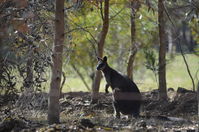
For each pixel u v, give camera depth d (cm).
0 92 1318
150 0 1675
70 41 1444
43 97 1420
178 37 1750
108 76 1535
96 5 1494
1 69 1288
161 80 1662
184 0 1648
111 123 1273
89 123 1177
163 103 1623
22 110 1335
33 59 1285
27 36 1272
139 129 1156
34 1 1282
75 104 1641
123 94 1462
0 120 1287
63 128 1129
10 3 1257
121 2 1808
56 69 1193
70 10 1440
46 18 1305
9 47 1286
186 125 1239
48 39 1307
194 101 1603
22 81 1362
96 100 1659
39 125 1223
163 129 1158
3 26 1249
